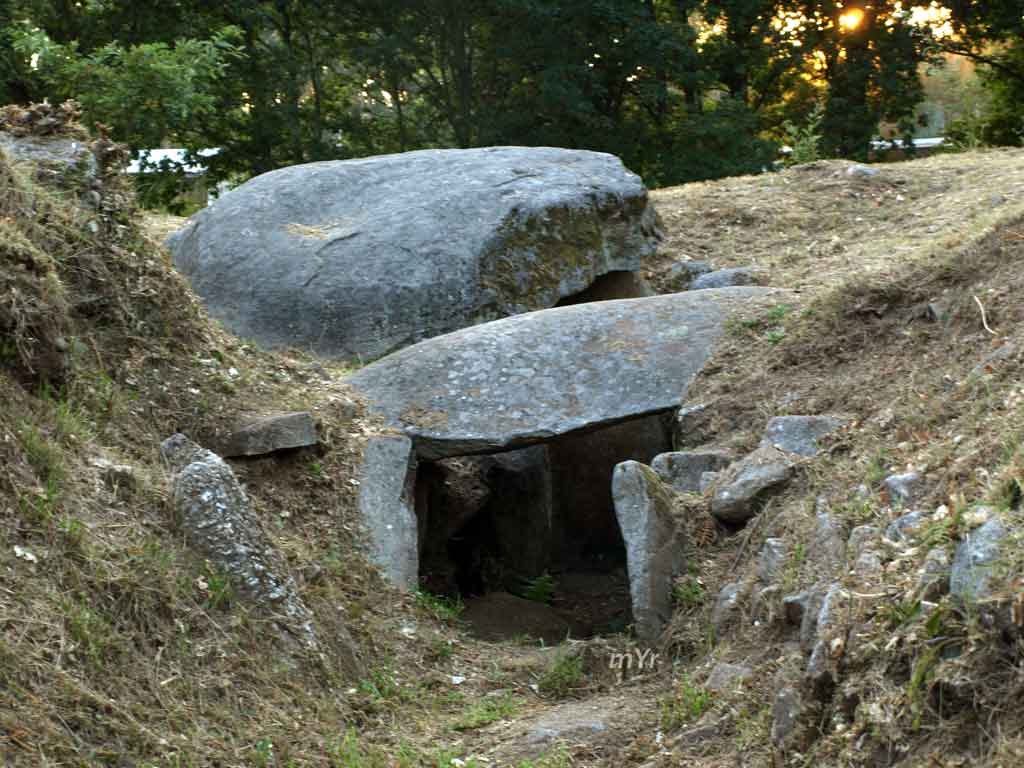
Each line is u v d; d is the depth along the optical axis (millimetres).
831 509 5570
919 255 7711
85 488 5477
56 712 4383
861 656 4297
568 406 7480
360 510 6883
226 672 5117
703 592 6059
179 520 5625
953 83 28453
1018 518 4148
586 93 21484
